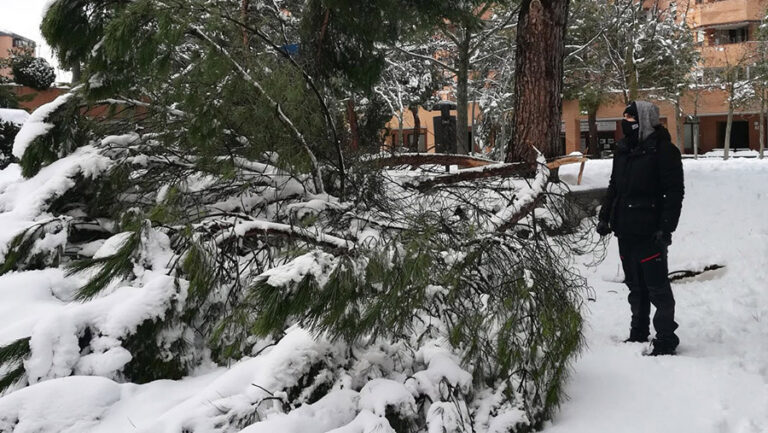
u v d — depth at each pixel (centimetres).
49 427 253
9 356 292
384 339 308
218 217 412
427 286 302
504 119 2167
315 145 443
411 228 343
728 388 322
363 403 261
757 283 529
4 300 365
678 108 2948
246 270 363
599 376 351
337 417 256
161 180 450
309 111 419
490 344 304
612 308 496
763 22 2866
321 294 270
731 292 518
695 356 378
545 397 302
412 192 509
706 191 855
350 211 433
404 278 288
